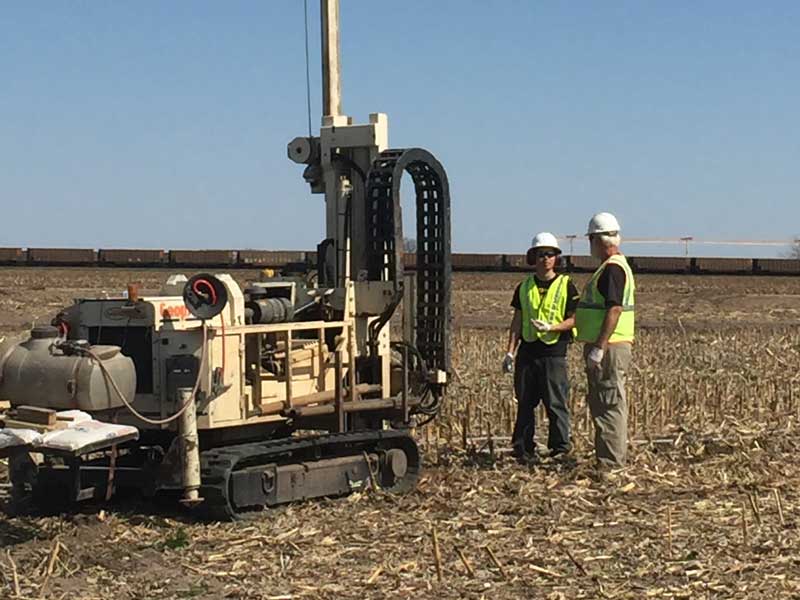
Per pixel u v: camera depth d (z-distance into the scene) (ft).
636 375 63.77
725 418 48.29
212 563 26.96
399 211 35.94
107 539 29.22
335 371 35.55
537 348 40.47
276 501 32.12
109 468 30.96
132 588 25.17
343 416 35.17
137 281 155.53
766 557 27.14
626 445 38.70
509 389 58.23
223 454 31.09
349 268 37.96
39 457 32.89
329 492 33.68
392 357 38.37
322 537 29.19
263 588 24.97
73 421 28.09
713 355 76.23
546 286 40.63
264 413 33.04
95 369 28.91
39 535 29.66
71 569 26.43
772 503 33.09
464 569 26.25
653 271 177.68
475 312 126.00
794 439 44.50
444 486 35.73
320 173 39.06
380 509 32.58
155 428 31.94
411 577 25.67
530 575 25.86
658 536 29.22
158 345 31.83
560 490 34.96
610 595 24.36
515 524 30.55
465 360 72.28
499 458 40.45
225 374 31.99
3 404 29.40
